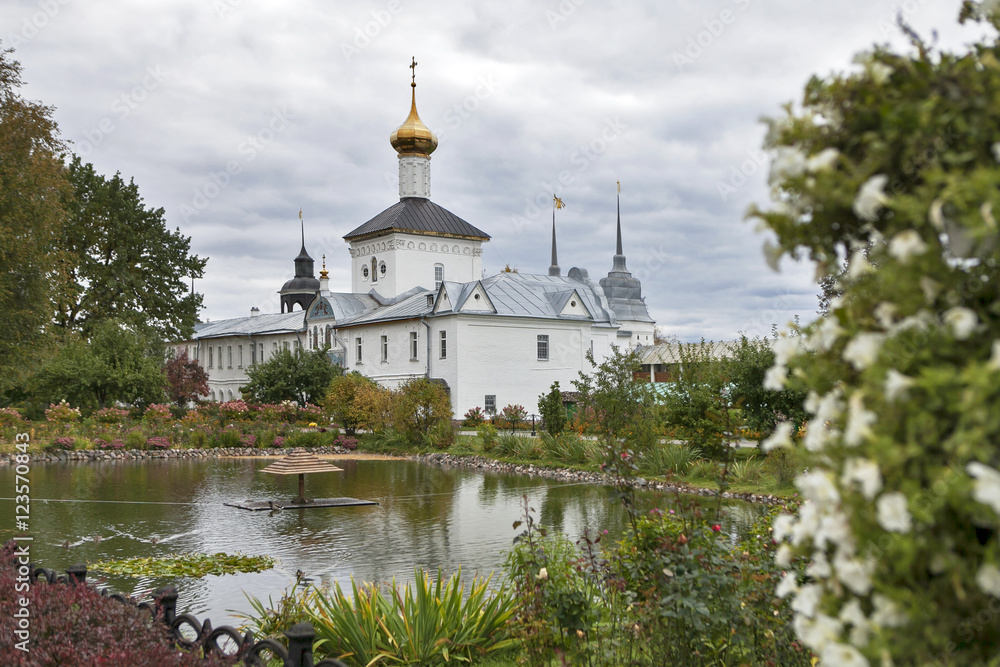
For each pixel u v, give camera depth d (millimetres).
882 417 1894
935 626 1894
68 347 45688
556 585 6359
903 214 1904
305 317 63688
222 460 34938
